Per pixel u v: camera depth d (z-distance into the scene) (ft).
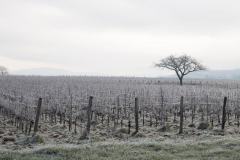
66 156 55.16
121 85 221.05
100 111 129.90
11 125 112.37
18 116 117.80
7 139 82.69
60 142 79.77
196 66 289.94
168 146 62.28
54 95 154.20
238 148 58.75
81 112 124.57
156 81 319.27
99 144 65.51
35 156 54.29
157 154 55.88
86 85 213.87
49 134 94.99
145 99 143.33
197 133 90.74
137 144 64.18
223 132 90.84
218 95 158.81
